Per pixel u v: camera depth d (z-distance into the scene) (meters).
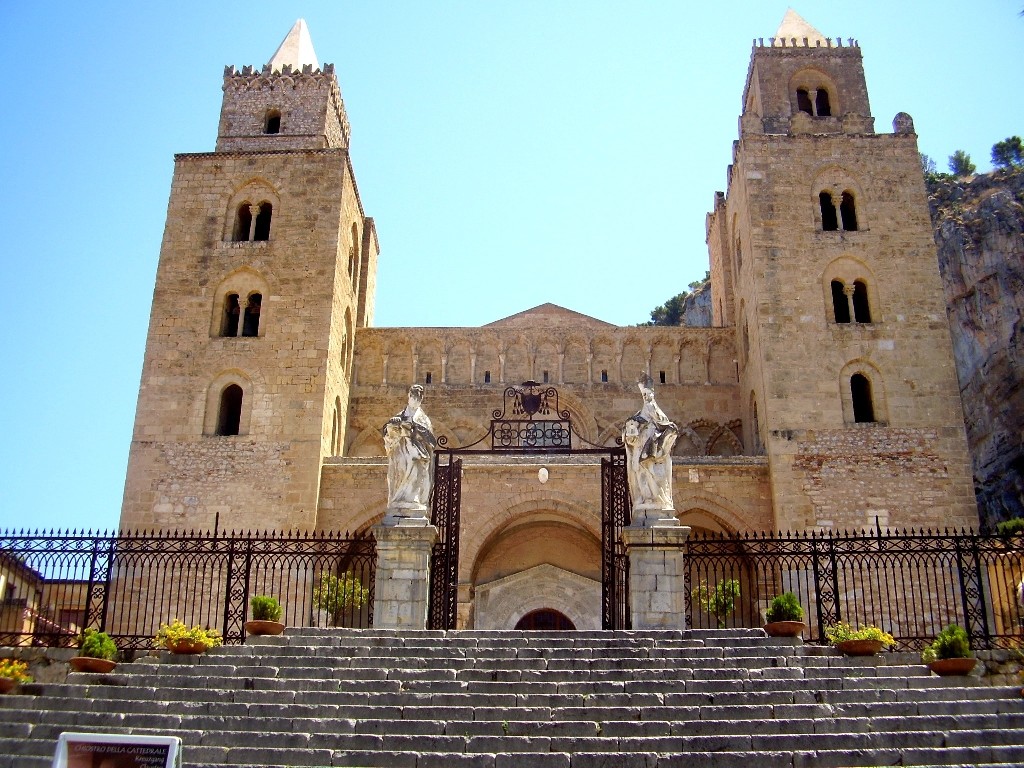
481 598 41.53
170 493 41.91
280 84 50.97
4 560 24.14
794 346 43.62
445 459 41.38
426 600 24.20
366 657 19.53
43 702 17.70
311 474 41.94
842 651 20.72
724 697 17.36
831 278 45.03
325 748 15.56
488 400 50.22
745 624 38.81
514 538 44.25
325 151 47.62
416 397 26.56
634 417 26.12
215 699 17.81
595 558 44.00
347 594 35.62
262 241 46.38
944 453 41.72
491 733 16.14
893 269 45.03
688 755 14.96
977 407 60.75
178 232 46.62
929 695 17.91
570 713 16.77
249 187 47.50
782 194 46.31
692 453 49.84
